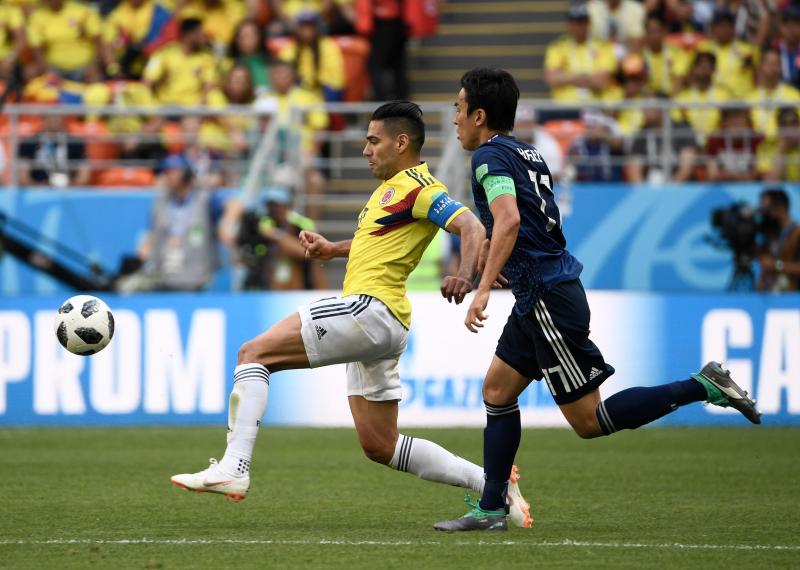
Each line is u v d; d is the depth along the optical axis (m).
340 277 49.16
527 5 59.53
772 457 32.97
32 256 48.12
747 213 44.94
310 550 18.53
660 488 27.11
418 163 20.70
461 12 59.81
